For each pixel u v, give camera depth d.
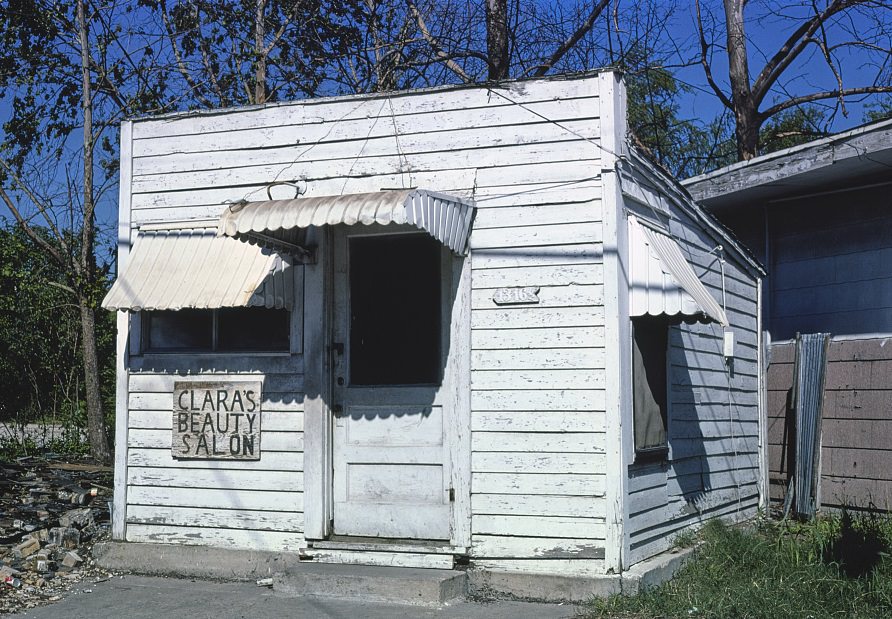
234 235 6.43
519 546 6.68
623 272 6.76
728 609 5.99
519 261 6.87
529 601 6.52
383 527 7.09
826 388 10.01
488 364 6.87
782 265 11.15
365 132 7.39
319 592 6.68
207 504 7.55
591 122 6.79
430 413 7.06
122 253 7.95
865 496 9.51
